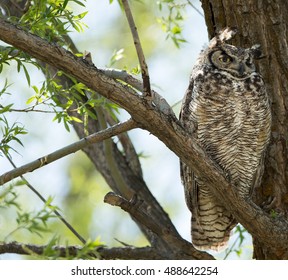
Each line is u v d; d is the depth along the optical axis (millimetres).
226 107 10641
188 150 8953
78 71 8336
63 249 10188
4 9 12008
